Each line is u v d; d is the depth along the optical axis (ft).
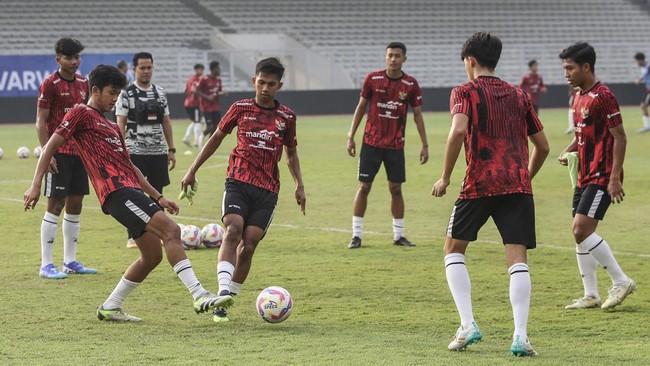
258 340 40.01
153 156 64.85
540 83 193.26
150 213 42.01
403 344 39.29
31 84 223.71
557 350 38.45
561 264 60.03
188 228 65.87
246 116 45.98
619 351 38.24
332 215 83.41
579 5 314.96
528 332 42.14
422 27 297.12
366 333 41.50
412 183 106.42
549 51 293.02
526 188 37.91
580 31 307.37
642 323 43.93
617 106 44.91
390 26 294.05
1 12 257.14
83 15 264.52
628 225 76.38
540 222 78.59
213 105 158.40
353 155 68.69
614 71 295.28
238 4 286.05
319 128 201.98
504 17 306.35
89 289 52.06
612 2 319.68
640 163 124.88
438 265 59.72
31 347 38.70
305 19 287.07
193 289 41.50
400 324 43.50
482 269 57.93
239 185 45.44
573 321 44.47
